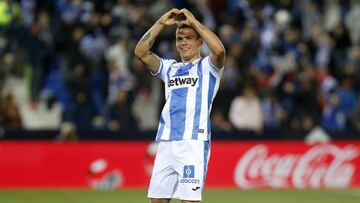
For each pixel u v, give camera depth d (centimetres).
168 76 2664
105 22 6494
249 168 5375
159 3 6475
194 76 2617
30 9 6769
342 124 6097
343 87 6322
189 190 2562
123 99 5688
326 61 6756
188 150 2570
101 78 6078
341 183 5462
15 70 6172
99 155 5288
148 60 2680
